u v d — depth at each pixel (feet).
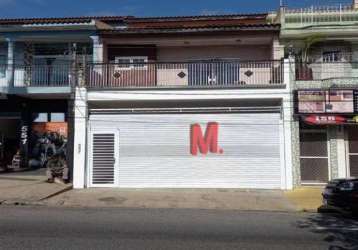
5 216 39.75
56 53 78.28
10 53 75.72
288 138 62.80
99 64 67.00
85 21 72.95
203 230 33.73
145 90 64.80
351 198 42.06
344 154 63.00
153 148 65.05
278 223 37.83
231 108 64.64
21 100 78.13
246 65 65.92
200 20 82.89
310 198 54.90
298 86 63.46
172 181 64.44
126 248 27.12
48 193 55.72
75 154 64.28
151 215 42.06
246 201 53.26
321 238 31.01
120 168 65.05
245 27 70.85
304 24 72.28
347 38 71.20
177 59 76.54
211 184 63.98
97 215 41.37
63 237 30.12
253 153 63.87
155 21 82.99
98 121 65.87
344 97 62.08
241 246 28.14
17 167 75.97
